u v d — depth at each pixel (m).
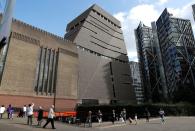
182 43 109.25
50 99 48.59
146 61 133.25
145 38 139.25
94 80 73.06
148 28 143.25
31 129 16.19
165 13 120.62
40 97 46.09
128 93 88.00
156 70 127.94
